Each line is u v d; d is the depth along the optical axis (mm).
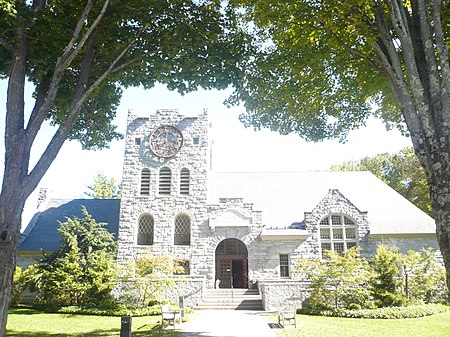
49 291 24609
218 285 29766
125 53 14383
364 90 14992
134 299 24422
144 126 33562
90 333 15914
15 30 11555
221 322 18578
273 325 17328
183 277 26734
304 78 14898
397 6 10617
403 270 25297
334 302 22344
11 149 11023
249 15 14875
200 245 30141
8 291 10164
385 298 21750
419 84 9938
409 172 48000
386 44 11195
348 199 29891
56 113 16750
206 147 32906
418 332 15453
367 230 29062
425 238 28844
